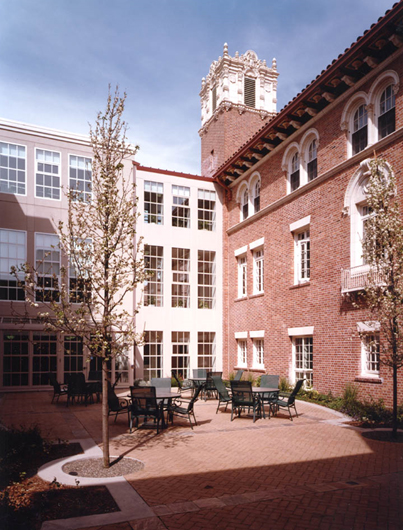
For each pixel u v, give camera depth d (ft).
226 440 31.63
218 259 77.97
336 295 49.62
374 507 19.38
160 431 34.86
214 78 90.17
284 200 60.64
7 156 64.80
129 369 67.15
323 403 46.88
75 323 25.79
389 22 40.45
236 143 84.79
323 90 50.96
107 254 26.37
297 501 20.02
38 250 64.75
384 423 36.83
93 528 17.11
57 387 50.78
